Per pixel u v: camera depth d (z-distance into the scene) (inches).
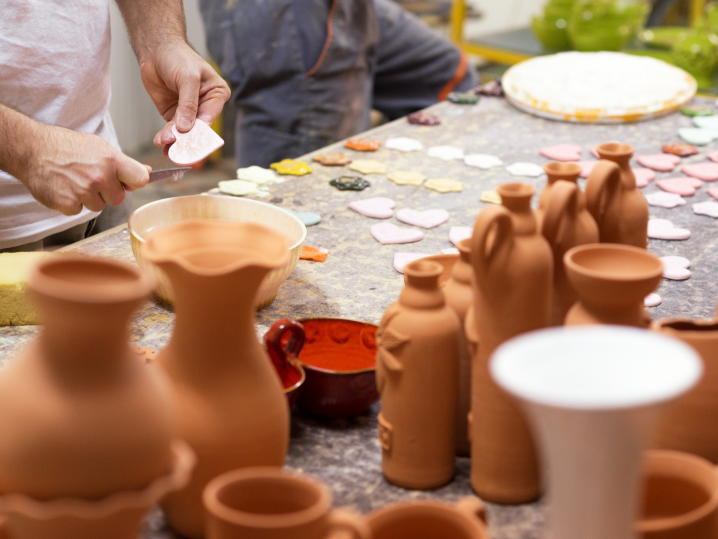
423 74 114.3
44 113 59.5
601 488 16.7
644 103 81.7
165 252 24.9
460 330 29.9
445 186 64.1
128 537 20.8
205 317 24.3
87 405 19.3
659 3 179.2
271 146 97.9
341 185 63.5
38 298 18.4
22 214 60.4
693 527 22.2
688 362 15.3
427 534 22.3
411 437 28.9
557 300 30.6
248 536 19.4
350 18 94.4
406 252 52.7
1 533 20.8
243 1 91.3
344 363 38.7
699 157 72.4
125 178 47.1
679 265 50.6
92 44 61.8
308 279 48.3
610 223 34.4
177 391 24.9
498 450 28.0
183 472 21.2
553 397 14.7
